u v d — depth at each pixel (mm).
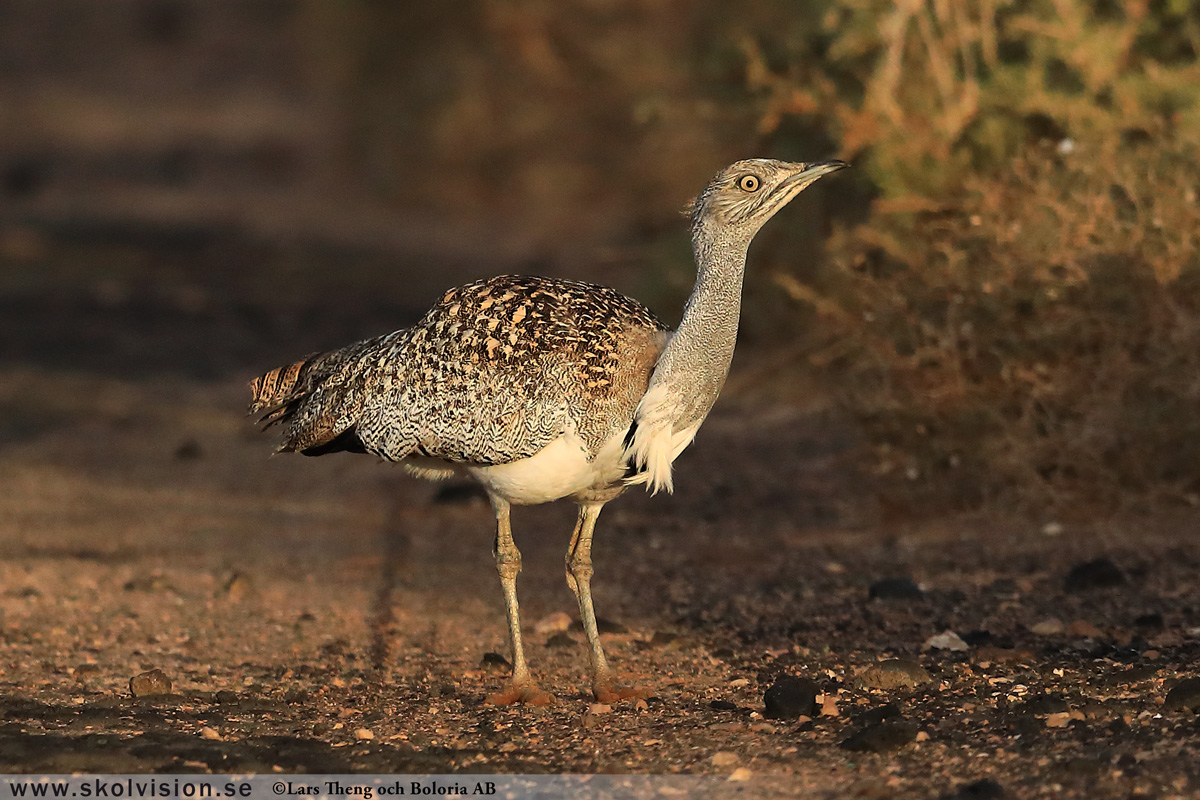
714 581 13828
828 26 17016
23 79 70500
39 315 28219
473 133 41531
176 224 40656
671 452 10234
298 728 9773
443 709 10289
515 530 15898
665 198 27359
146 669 11352
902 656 11281
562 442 10078
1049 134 15859
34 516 16344
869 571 13852
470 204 41500
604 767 8891
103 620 12727
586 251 30812
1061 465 14680
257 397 12008
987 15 15992
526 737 9555
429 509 16828
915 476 15234
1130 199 14375
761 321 20984
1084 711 9320
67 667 11391
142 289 31141
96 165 51688
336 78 46312
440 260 34750
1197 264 13898
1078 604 12438
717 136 23375
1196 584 12703
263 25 78750
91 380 23234
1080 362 14445
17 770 8805
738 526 15594
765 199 9977
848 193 18859
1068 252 14148
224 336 26688
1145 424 14195
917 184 15859
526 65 38656
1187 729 8836
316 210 43000
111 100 66062
